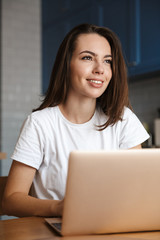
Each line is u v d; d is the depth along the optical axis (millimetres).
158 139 3199
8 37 4176
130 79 3471
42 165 1231
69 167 709
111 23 3424
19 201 1006
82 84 1221
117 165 720
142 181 738
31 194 1251
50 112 1280
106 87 1306
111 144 1316
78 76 1223
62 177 1208
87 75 1216
